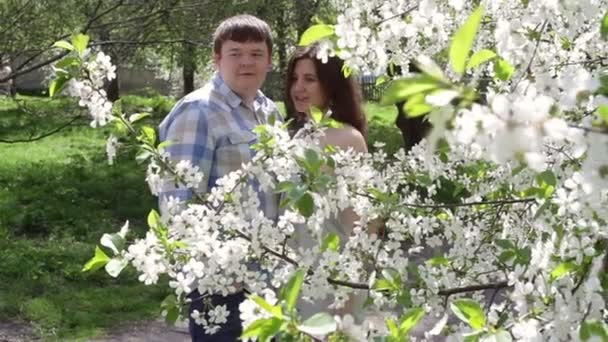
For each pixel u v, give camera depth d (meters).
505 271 2.35
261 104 3.01
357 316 1.98
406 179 2.48
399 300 1.98
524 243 2.29
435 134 1.05
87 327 5.41
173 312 2.11
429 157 2.42
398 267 2.17
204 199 2.15
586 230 1.63
